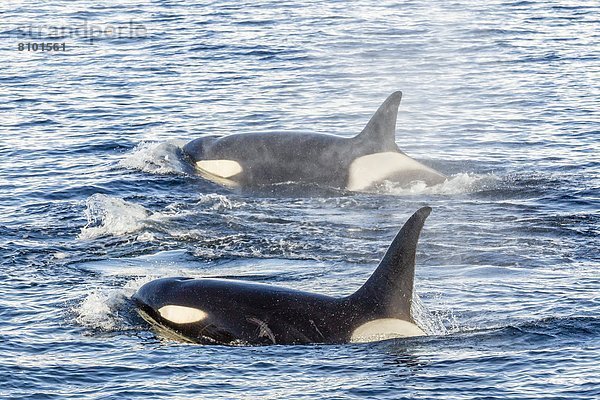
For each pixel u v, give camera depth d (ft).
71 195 335.47
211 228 304.30
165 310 223.92
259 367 201.05
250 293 221.66
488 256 274.57
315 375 196.75
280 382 193.98
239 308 219.20
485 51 571.28
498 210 323.57
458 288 246.68
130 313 230.27
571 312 226.99
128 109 453.17
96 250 281.95
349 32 625.82
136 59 552.00
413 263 213.87
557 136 411.75
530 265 265.75
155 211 323.16
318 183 360.07
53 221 306.35
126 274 261.44
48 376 197.57
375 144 365.61
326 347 209.87
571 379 192.34
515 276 256.11
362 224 311.88
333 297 218.18
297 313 216.33
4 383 194.18
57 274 260.83
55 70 526.98
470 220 312.50
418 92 491.31
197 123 433.89
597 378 192.24
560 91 481.87
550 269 261.85
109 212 313.94
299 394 188.75
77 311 232.32
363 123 439.22
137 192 343.87
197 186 354.95
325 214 324.39
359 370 198.29
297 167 364.99
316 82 507.71
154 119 437.99
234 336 216.33
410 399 186.09
